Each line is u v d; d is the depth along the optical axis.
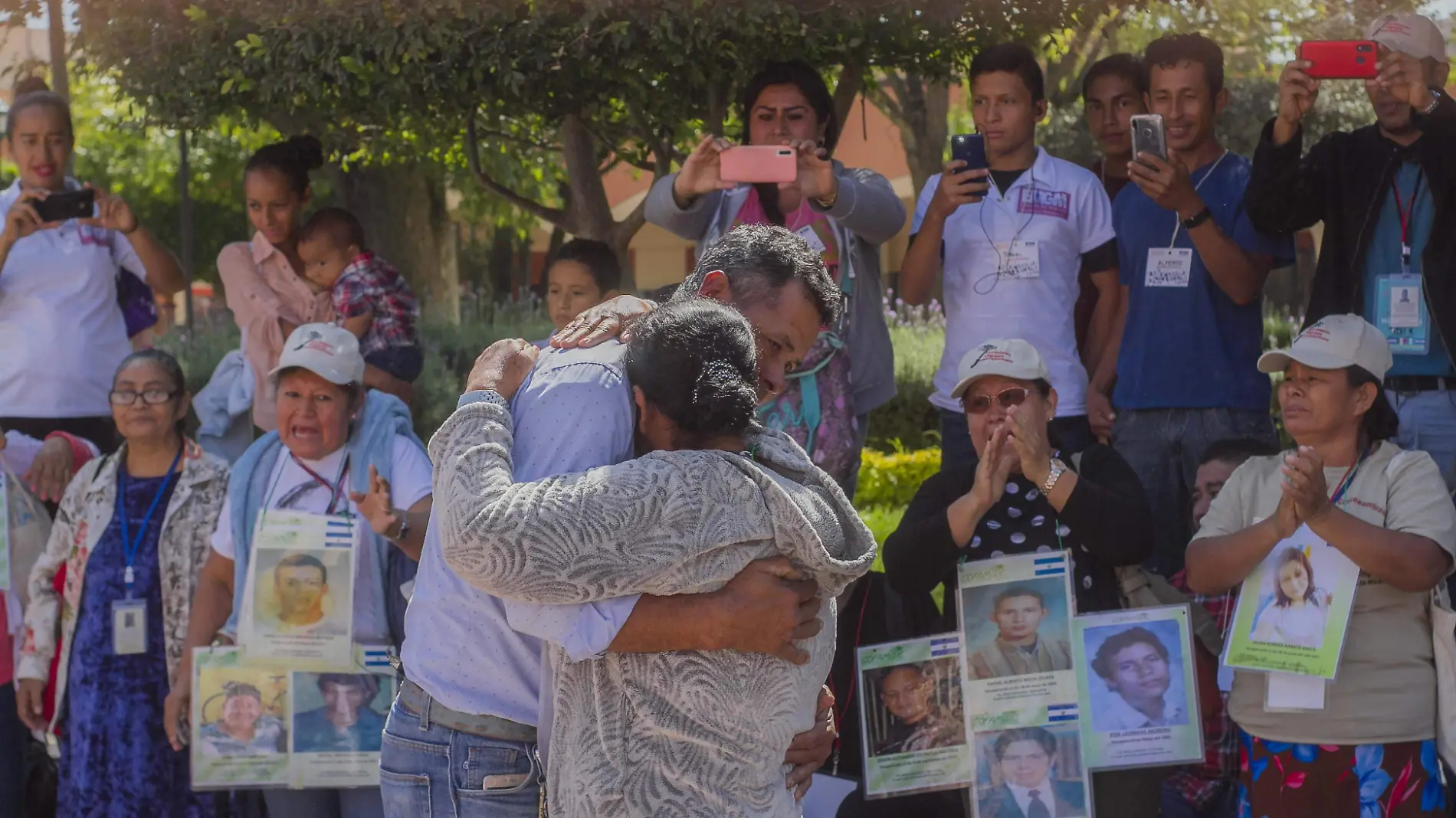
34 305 5.87
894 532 4.23
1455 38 5.72
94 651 4.69
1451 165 4.68
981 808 3.96
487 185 7.15
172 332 11.39
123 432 4.76
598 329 2.75
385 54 5.08
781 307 2.74
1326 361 3.92
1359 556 3.75
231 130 6.82
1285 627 3.83
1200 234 5.12
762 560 2.48
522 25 5.09
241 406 6.25
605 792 2.45
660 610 2.43
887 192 5.05
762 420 4.66
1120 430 5.48
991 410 4.22
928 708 4.01
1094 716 3.94
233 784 4.29
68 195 5.80
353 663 4.29
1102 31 7.35
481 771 2.80
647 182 16.41
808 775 2.91
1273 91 10.99
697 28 5.11
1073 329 5.39
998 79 5.34
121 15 5.53
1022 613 4.00
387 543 4.45
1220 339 5.34
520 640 2.80
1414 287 4.75
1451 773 4.29
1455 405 4.74
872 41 5.51
